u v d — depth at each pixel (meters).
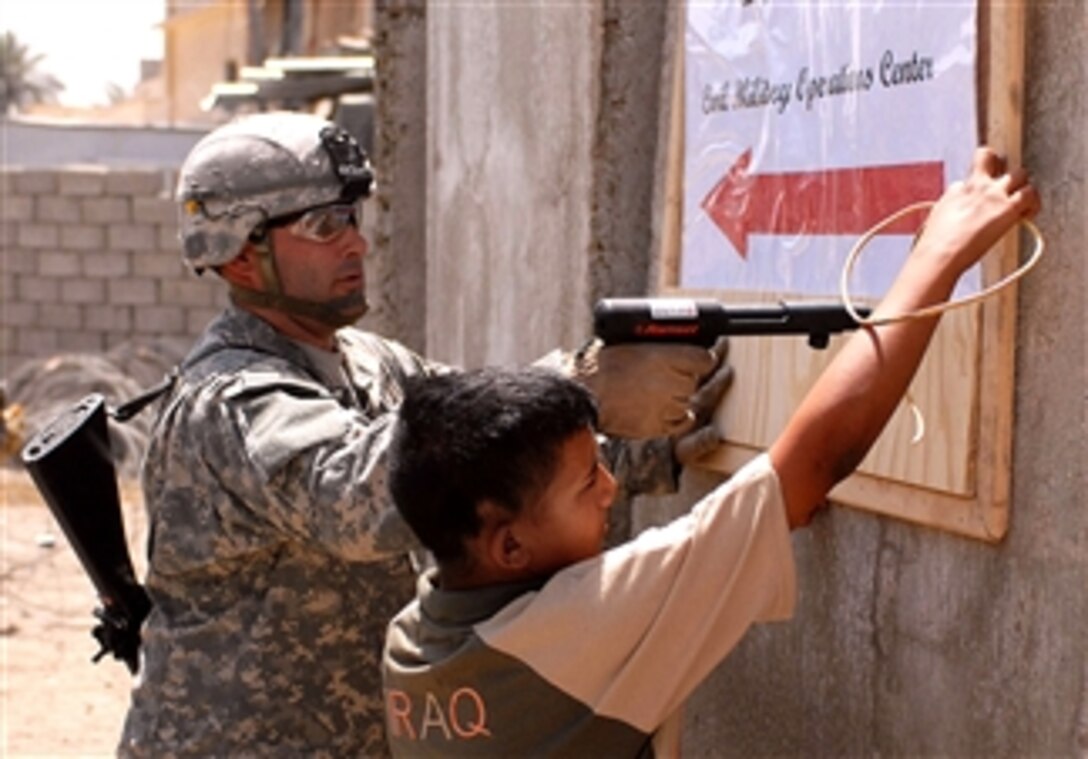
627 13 3.18
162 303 12.88
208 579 2.27
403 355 2.64
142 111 36.22
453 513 1.71
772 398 2.60
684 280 2.95
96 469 2.48
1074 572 2.04
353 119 10.05
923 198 2.25
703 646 1.73
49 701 5.50
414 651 1.82
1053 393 2.07
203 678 2.26
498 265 3.87
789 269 2.58
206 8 27.64
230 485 2.19
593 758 1.73
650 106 3.20
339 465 2.05
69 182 12.95
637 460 2.58
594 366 2.04
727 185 2.78
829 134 2.47
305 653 2.27
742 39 2.73
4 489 9.08
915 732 2.39
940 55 2.22
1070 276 2.04
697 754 3.05
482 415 1.68
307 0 18.66
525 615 1.71
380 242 4.92
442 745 1.78
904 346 1.83
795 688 2.72
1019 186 1.99
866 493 2.44
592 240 3.22
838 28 2.45
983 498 2.17
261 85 11.52
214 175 2.32
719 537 1.73
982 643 2.24
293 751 2.26
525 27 3.64
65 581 7.16
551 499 1.69
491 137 3.90
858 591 2.54
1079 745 2.03
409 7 4.84
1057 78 2.06
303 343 2.39
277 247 2.33
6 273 13.15
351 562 2.28
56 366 10.95
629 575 1.72
